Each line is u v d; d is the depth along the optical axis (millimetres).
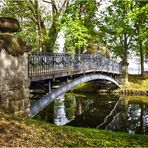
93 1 32500
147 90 36750
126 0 36094
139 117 22031
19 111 10664
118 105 27484
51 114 22156
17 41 10945
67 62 18547
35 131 7781
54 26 23156
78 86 40125
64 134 8055
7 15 22453
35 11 22297
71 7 27469
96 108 25766
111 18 38344
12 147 6469
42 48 22188
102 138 8352
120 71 39938
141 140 8719
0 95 9648
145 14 36344
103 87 39000
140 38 36469
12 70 10344
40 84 15555
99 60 28156
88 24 33875
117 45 41875
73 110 24375
